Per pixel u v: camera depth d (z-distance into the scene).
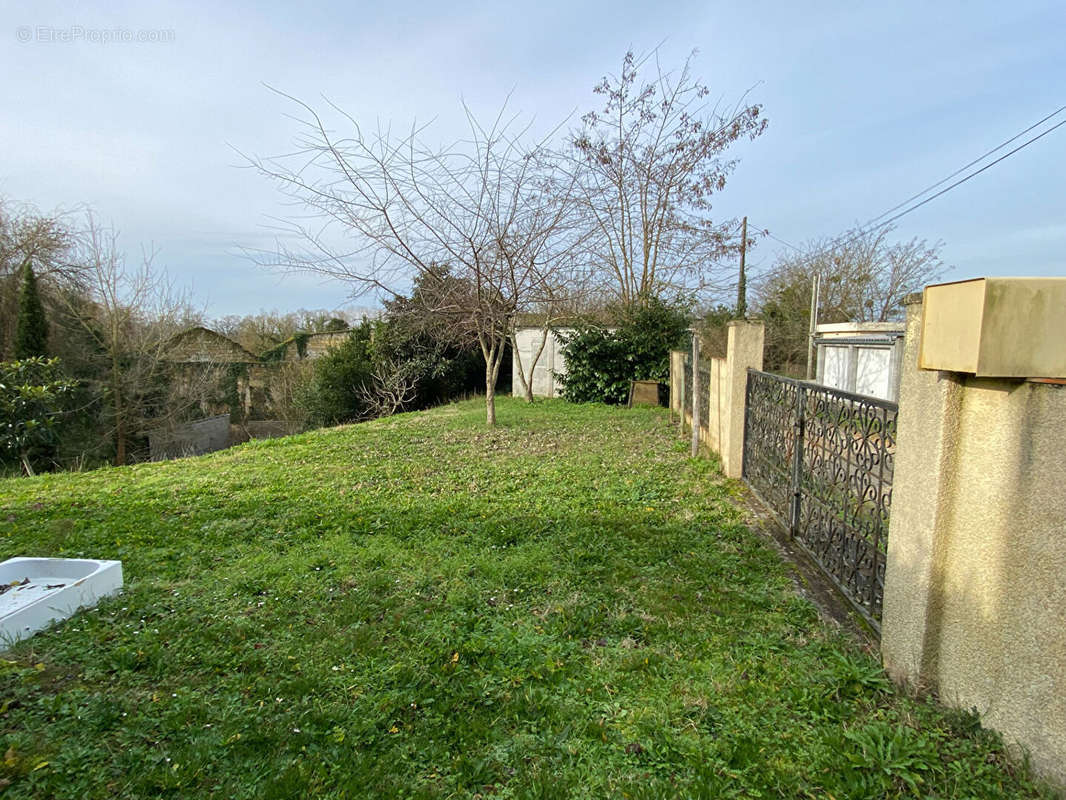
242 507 5.00
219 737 1.97
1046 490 1.58
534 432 9.19
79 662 2.46
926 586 2.02
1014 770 1.67
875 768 1.76
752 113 14.41
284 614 2.94
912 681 2.10
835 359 14.42
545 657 2.49
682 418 9.52
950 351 1.75
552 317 13.70
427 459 7.09
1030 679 1.64
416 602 3.08
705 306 19.95
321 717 2.09
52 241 13.27
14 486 6.28
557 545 3.89
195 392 16.27
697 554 3.73
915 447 2.08
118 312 14.21
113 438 14.25
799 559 3.65
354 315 17.48
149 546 4.03
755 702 2.14
